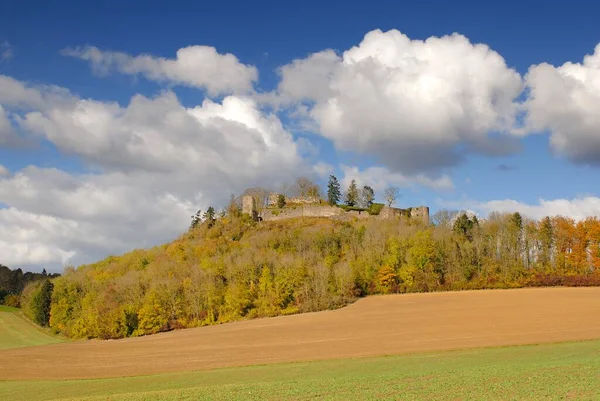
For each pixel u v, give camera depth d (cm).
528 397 2839
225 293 11206
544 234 13550
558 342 6122
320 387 3628
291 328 8788
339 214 17388
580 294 10575
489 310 9150
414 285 11731
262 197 19075
